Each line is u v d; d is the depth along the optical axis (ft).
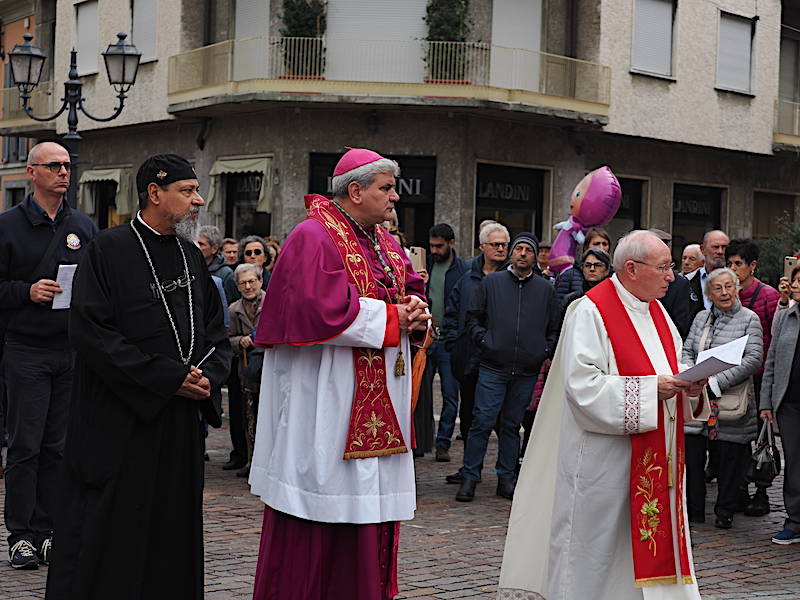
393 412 17.81
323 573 17.56
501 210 80.84
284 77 76.43
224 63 79.92
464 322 36.27
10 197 116.26
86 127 96.02
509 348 32.50
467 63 76.95
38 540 23.54
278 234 79.10
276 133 79.61
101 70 94.63
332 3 78.74
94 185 98.58
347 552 17.61
